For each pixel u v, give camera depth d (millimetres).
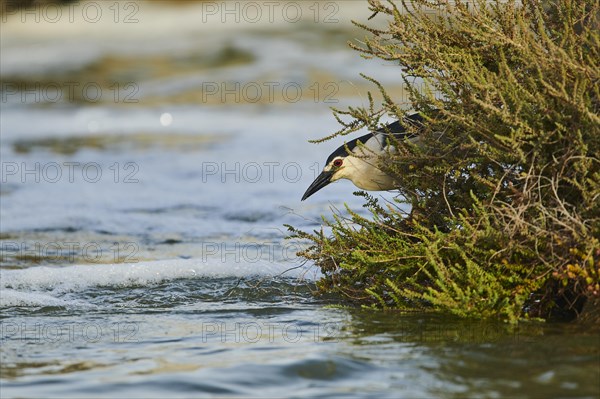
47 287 12188
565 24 9469
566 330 9094
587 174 9438
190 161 22891
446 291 9711
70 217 17078
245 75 37438
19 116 32375
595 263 9297
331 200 17531
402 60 10445
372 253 10586
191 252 14148
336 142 24703
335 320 10055
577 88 9156
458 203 10305
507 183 9930
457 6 10289
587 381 7504
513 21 10047
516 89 9430
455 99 9922
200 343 9344
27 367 8539
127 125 29875
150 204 18156
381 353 8602
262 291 11727
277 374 8062
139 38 47656
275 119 29109
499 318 9648
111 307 11172
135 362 8633
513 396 7234
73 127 29844
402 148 10453
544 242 9500
